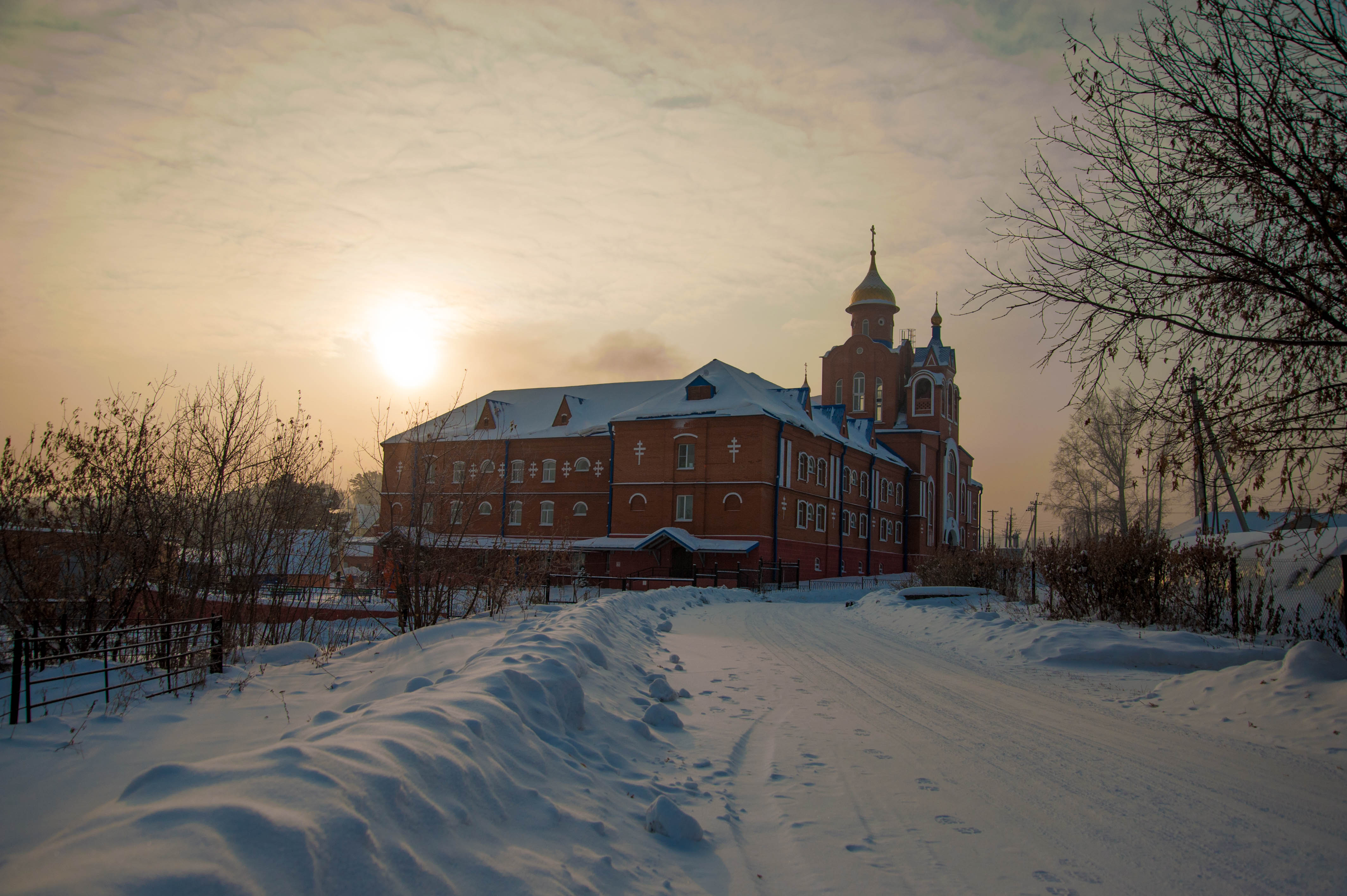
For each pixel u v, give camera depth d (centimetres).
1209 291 867
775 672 1248
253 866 272
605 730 723
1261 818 588
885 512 6744
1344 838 547
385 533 2066
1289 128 816
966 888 458
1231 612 1636
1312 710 882
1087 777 686
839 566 5819
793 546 5134
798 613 2648
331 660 1156
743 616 2375
